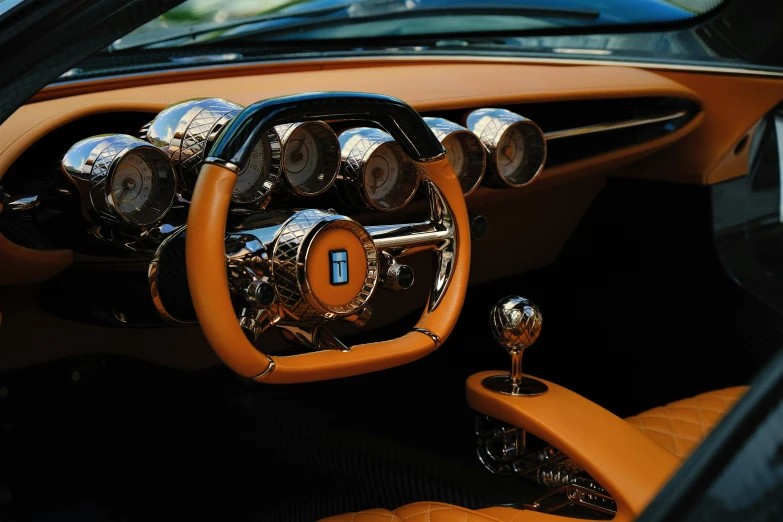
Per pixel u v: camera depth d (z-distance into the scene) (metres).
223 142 0.96
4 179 1.16
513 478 1.24
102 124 1.27
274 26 1.69
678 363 2.10
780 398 0.44
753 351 2.04
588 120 1.78
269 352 1.89
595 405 1.16
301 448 1.73
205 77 1.56
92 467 1.71
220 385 1.88
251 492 1.64
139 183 1.12
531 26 1.96
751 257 2.17
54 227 1.17
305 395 1.94
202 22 1.61
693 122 1.94
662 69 1.99
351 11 1.79
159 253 1.08
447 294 1.15
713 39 1.99
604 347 2.17
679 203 2.16
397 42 1.85
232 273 1.02
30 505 1.58
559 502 1.14
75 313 1.37
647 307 2.23
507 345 1.19
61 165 1.09
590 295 2.30
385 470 1.60
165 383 1.82
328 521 1.08
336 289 1.04
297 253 1.01
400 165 1.32
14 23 0.82
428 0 1.88
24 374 1.65
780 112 2.14
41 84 0.84
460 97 1.51
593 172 1.92
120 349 1.70
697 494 0.43
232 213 1.11
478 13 1.92
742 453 0.43
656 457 1.07
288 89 1.46
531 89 1.62
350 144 1.28
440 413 1.89
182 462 1.73
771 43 1.95
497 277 2.23
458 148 1.45
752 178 2.21
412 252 1.14
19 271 1.23
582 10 2.00
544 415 1.13
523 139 1.52
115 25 0.87
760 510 0.41
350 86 1.51
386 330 2.08
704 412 1.40
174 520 1.56
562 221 2.25
